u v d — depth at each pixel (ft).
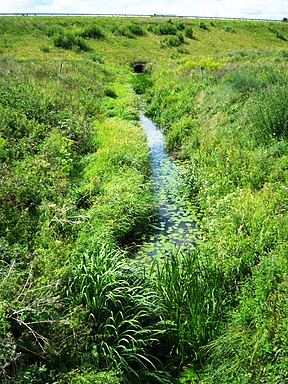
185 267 17.51
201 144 35.40
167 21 190.90
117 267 16.16
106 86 67.26
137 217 24.36
